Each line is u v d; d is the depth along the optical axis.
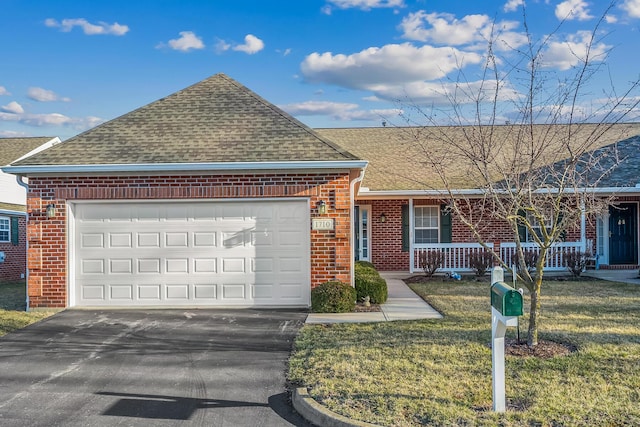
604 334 8.15
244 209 11.37
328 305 10.66
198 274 11.34
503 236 17.88
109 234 11.38
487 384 6.07
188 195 11.21
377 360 7.11
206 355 7.88
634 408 5.28
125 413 5.80
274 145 11.52
